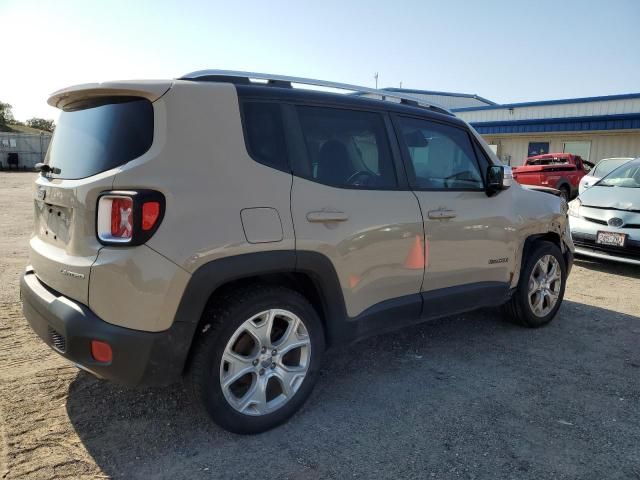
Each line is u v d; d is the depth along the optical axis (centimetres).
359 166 323
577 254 732
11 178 2633
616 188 736
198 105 258
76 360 243
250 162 270
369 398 323
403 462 256
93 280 237
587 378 359
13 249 735
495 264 406
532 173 1620
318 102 309
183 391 321
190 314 245
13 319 437
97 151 258
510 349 412
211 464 251
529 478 245
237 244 255
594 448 271
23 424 277
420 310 353
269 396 289
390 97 360
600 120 2100
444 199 367
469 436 281
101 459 251
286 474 245
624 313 519
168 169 242
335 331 307
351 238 303
